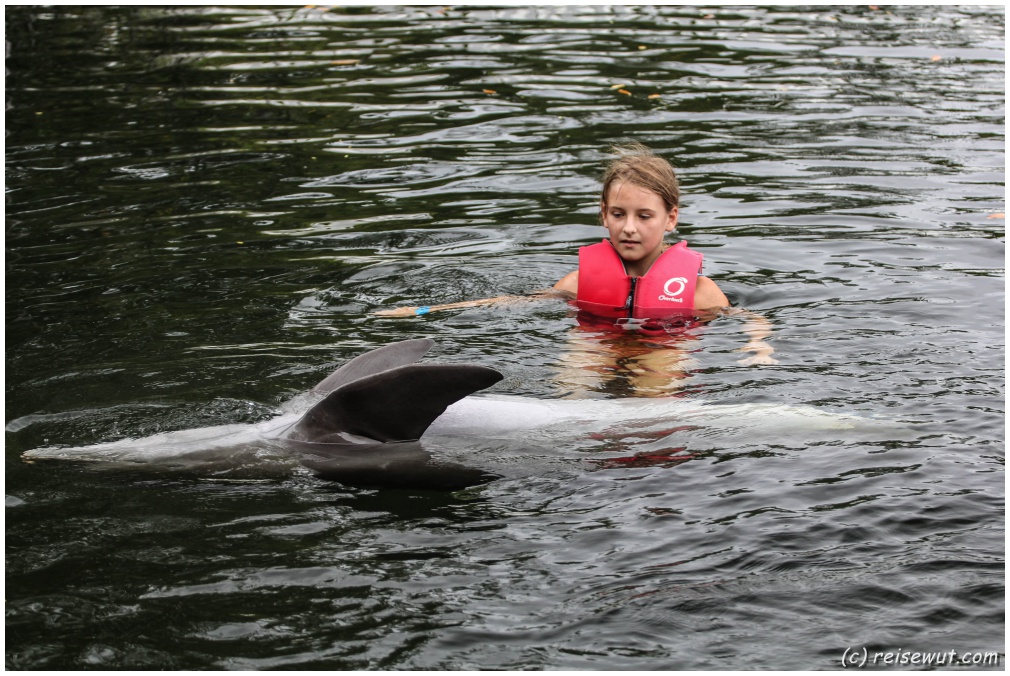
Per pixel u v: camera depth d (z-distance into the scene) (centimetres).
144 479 480
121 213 897
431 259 793
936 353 598
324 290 726
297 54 1457
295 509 457
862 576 392
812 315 666
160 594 395
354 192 952
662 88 1269
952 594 379
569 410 530
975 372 571
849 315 663
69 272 760
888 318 656
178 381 571
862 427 511
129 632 373
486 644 363
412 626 373
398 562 413
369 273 762
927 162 1008
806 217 870
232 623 377
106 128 1153
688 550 414
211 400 545
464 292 729
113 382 571
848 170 987
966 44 1475
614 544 420
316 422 504
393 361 528
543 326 665
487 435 514
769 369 581
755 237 827
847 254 784
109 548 425
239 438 504
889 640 357
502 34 1538
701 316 677
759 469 475
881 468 471
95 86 1321
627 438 510
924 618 368
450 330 654
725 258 784
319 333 646
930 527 423
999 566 395
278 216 891
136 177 996
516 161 1027
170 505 459
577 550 417
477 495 465
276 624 376
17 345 626
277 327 656
